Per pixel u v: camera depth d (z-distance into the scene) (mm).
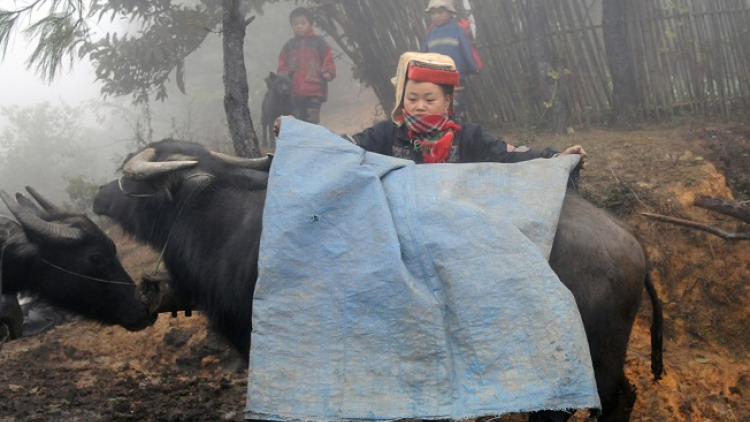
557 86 9203
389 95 10539
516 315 3133
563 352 3041
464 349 3133
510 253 3262
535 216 3467
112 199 4309
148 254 8211
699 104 9133
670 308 6184
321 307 3250
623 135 8625
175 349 6551
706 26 9156
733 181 7238
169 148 4145
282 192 3510
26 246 4543
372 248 3311
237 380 5977
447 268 3246
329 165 3605
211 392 5699
